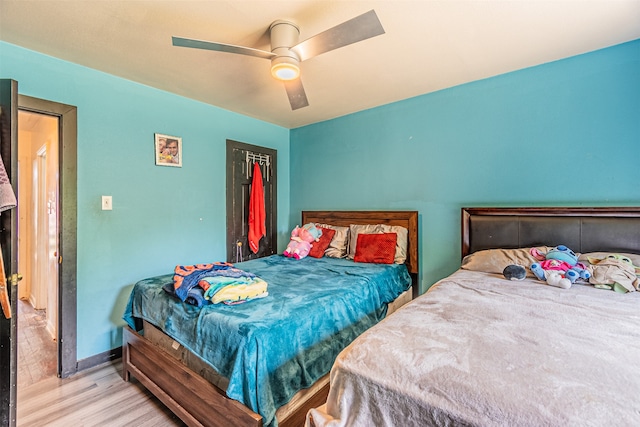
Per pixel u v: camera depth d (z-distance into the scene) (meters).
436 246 2.88
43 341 2.75
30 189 3.90
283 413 1.39
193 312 1.63
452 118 2.76
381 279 2.42
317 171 3.82
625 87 2.03
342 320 1.83
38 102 2.08
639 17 1.73
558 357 0.94
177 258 2.89
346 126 3.52
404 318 1.29
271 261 2.96
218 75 2.46
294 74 1.80
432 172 2.89
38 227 3.52
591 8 1.65
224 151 3.30
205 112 3.11
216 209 3.22
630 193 2.02
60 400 1.91
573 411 0.68
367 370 0.92
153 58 2.17
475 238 2.56
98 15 1.68
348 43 1.62
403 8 1.64
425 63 2.29
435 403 0.78
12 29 1.81
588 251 2.07
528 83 2.38
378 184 3.27
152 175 2.70
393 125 3.14
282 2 1.58
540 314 1.32
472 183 2.67
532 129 2.38
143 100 2.63
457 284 1.87
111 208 2.45
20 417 1.74
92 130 2.34
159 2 1.57
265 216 3.75
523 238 2.32
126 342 2.13
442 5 1.62
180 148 2.90
